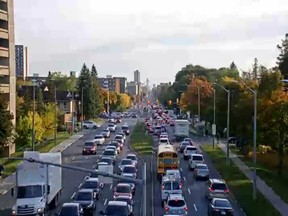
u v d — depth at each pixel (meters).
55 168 43.25
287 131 56.56
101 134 102.31
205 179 58.06
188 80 187.62
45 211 40.38
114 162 68.56
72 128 117.69
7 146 72.62
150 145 91.12
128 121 166.25
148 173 62.25
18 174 40.12
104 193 50.44
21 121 83.06
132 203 42.19
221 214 39.00
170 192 44.19
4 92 82.44
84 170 28.38
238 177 57.94
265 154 69.62
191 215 41.09
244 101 72.12
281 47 98.50
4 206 44.56
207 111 108.94
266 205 43.22
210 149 84.81
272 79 63.84
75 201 40.44
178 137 100.06
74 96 151.62
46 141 96.81
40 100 104.31
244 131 73.06
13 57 86.75
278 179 56.12
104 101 196.62
